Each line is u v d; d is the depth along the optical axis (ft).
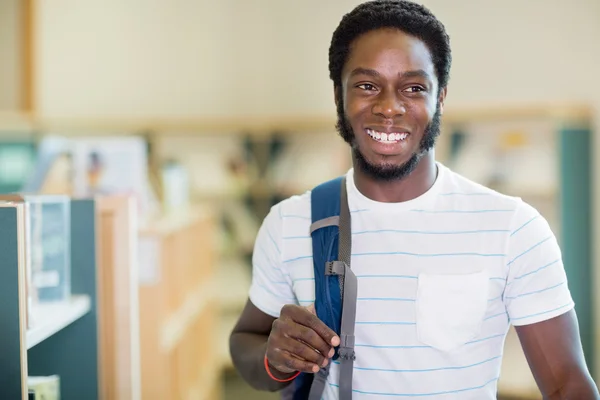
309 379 4.28
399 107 3.79
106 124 16.20
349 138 4.05
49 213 5.20
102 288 5.95
